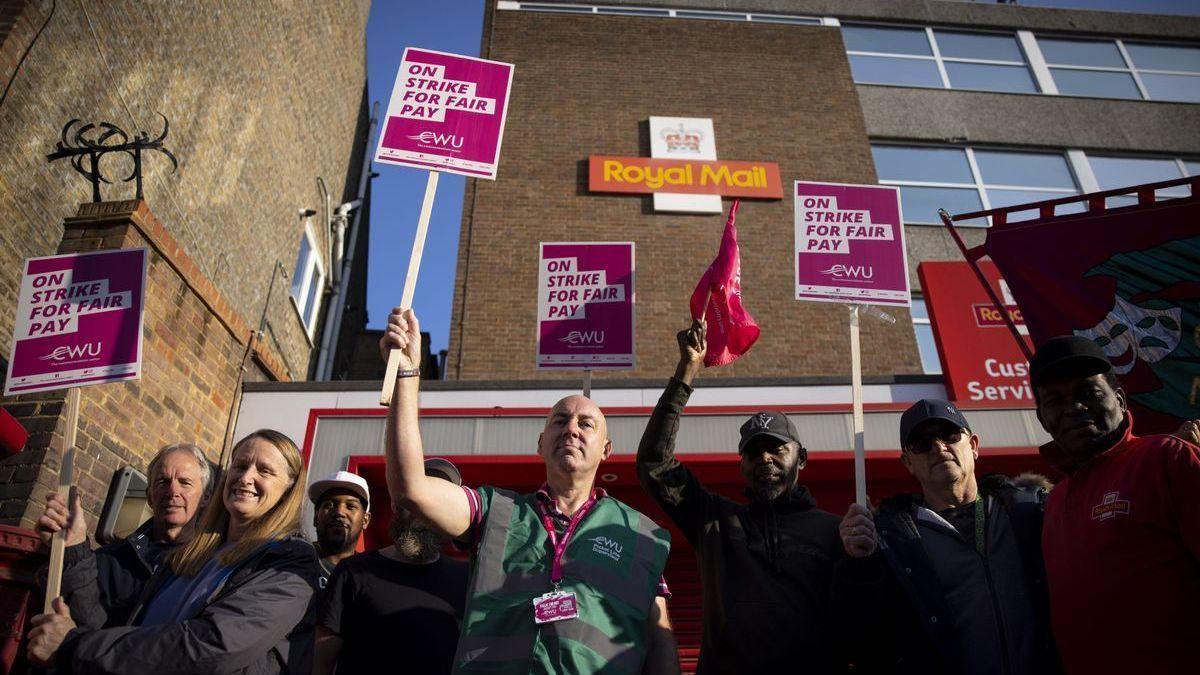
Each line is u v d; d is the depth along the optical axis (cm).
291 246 1141
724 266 425
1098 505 269
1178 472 252
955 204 1290
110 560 347
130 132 734
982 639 289
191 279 688
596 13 1370
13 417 527
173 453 378
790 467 356
